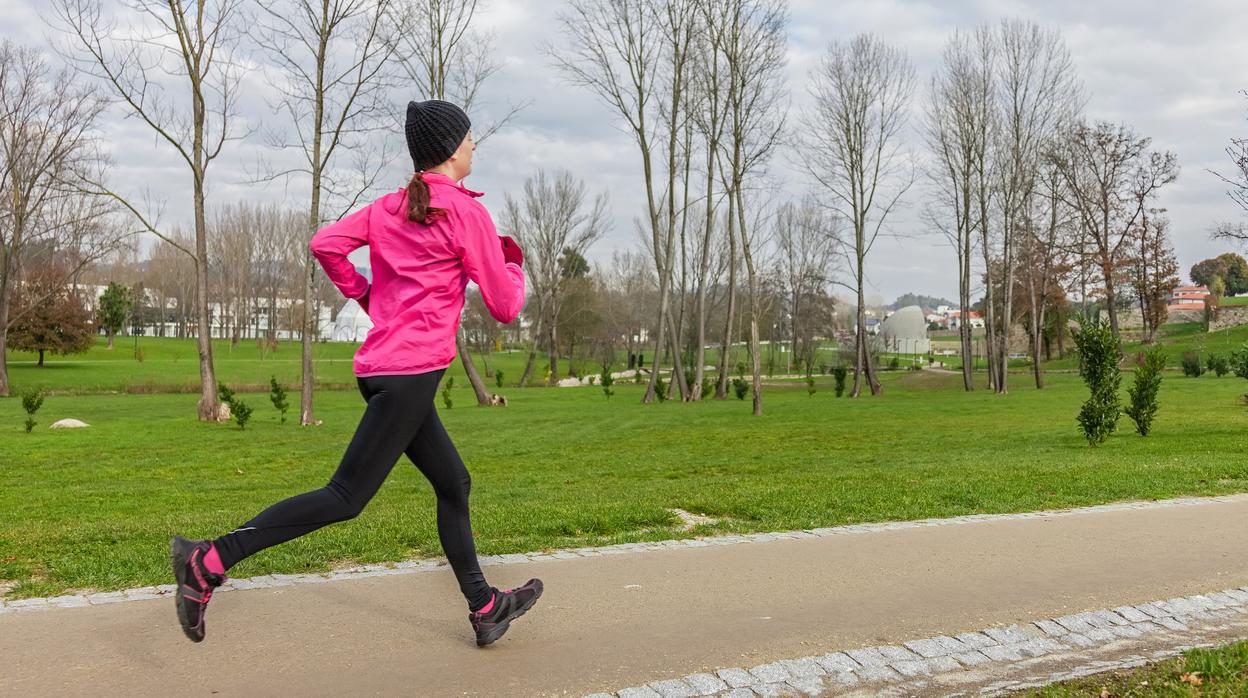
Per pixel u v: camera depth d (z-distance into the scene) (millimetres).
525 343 111625
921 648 3695
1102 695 3191
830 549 5617
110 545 6258
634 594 4441
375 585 4555
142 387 51281
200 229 25688
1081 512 7227
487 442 21094
